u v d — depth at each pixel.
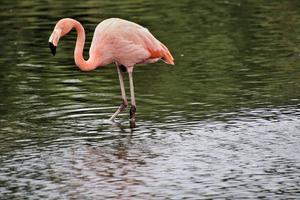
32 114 17.47
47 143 15.48
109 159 14.41
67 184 13.22
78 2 30.53
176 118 16.78
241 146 14.87
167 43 23.78
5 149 15.19
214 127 16.05
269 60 21.39
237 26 25.61
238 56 21.95
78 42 16.64
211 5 29.30
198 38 24.22
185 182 13.12
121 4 29.92
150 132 15.93
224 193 12.57
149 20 26.97
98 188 12.96
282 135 15.38
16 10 29.36
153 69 21.25
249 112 16.94
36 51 23.55
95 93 19.09
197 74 20.36
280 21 26.05
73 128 16.42
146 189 12.84
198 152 14.63
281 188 12.71
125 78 20.44
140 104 17.97
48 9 29.30
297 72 20.08
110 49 16.72
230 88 18.91
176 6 29.27
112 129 16.27
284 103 17.48
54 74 20.95
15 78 20.67
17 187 13.18
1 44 24.58
